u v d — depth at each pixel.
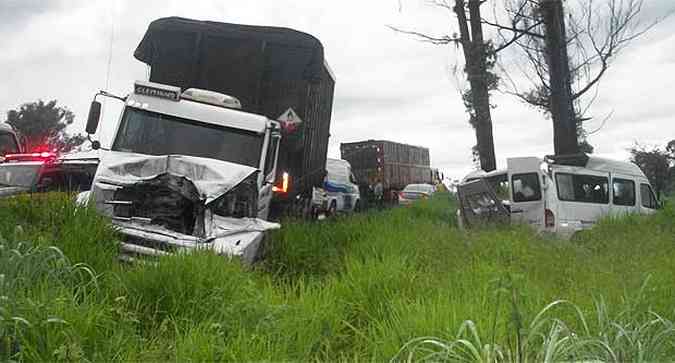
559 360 4.29
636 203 15.82
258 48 12.38
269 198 11.03
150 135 10.63
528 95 19.61
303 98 12.40
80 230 7.16
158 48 12.57
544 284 7.30
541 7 18.11
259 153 10.63
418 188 37.97
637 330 4.65
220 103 11.25
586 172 14.95
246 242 7.91
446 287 6.62
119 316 5.32
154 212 8.19
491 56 21.03
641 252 9.77
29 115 41.41
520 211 14.07
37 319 4.54
